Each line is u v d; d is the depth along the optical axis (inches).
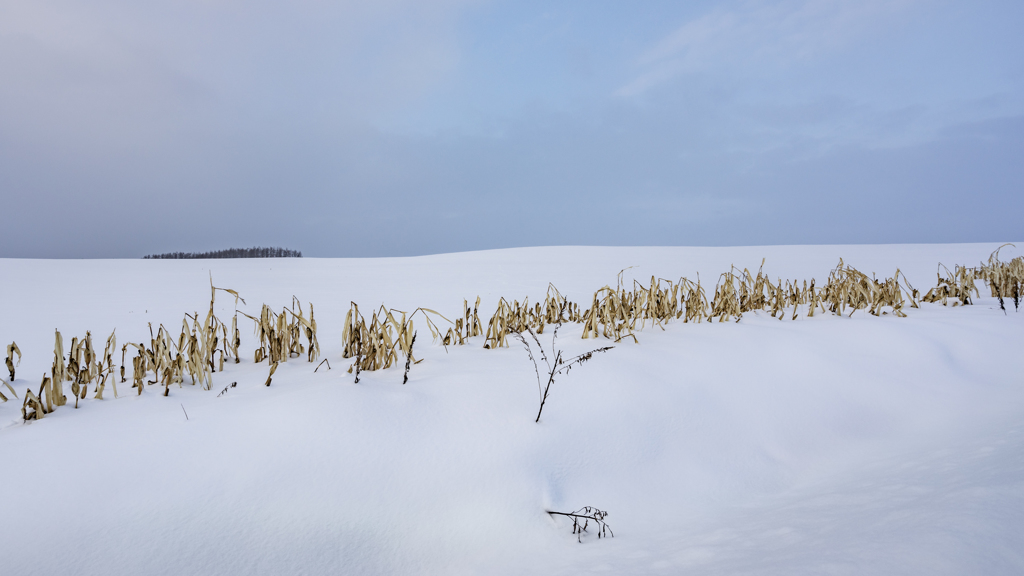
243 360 145.6
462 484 77.4
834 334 152.9
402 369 120.6
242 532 64.9
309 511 69.4
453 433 88.3
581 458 86.9
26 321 253.0
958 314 183.6
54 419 88.3
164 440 79.8
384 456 80.5
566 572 59.7
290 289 428.5
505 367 118.0
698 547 61.3
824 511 67.2
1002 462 69.2
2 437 80.0
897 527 52.1
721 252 853.2
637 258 753.0
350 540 66.6
